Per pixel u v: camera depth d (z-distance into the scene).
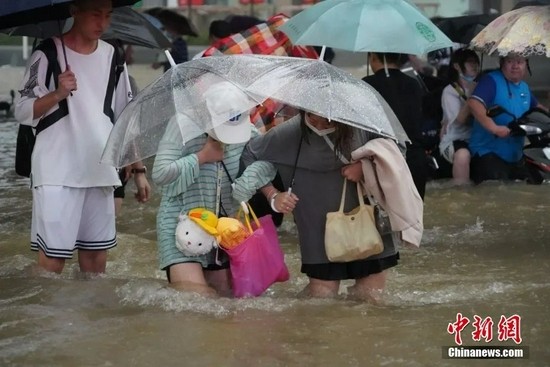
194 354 12.36
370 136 14.12
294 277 16.59
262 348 12.55
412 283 16.19
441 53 30.23
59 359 12.23
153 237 20.42
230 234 13.77
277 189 14.45
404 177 13.67
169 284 14.45
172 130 13.80
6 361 12.16
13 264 17.09
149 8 39.62
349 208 14.17
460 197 24.20
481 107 25.27
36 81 15.10
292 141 14.09
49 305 14.42
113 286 15.16
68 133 15.25
